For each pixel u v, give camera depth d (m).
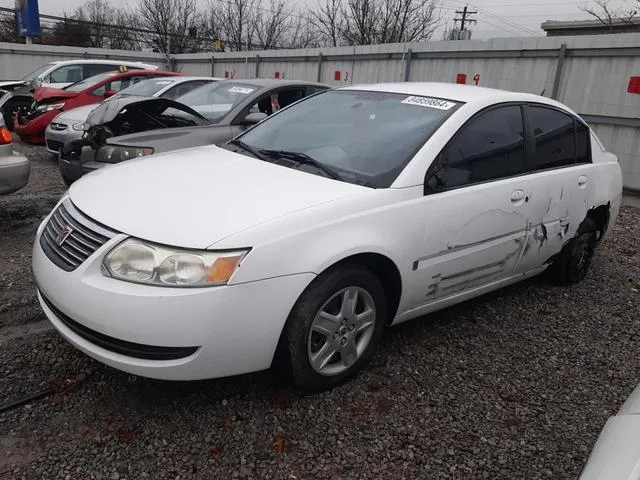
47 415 2.59
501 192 3.48
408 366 3.23
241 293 2.41
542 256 4.07
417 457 2.50
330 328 2.78
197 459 2.38
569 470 2.50
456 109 3.44
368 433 2.63
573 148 4.25
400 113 3.57
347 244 2.69
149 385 2.86
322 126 3.72
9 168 4.68
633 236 6.38
